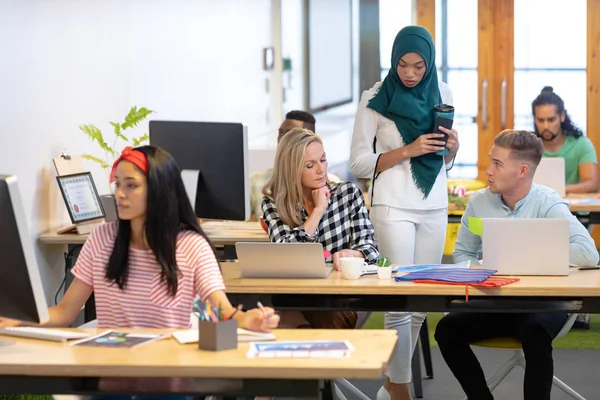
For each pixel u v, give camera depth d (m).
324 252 4.52
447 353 4.38
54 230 5.54
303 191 4.57
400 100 5.10
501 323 4.38
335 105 10.74
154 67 7.18
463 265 4.39
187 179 5.12
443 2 10.19
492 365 6.04
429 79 5.14
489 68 10.10
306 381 2.75
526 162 4.56
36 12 5.23
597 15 9.82
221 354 2.86
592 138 9.87
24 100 5.06
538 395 4.18
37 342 3.12
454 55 10.16
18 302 2.98
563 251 4.19
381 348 2.91
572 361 6.07
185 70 7.84
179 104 7.70
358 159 5.17
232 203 5.07
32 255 2.93
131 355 2.88
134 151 3.39
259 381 2.79
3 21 4.80
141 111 5.79
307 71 10.95
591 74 9.86
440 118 4.96
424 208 5.06
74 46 5.80
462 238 4.83
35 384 2.92
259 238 5.34
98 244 3.49
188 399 3.31
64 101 5.64
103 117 6.29
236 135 5.01
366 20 10.57
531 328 4.22
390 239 5.04
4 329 3.26
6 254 2.93
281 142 4.56
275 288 4.05
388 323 4.73
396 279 4.11
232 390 2.82
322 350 2.87
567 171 7.64
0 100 4.75
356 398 5.38
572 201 6.89
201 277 3.37
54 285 5.52
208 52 8.39
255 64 9.74
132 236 3.43
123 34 6.61
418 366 5.36
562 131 7.69
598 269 4.38
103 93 6.28
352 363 2.72
